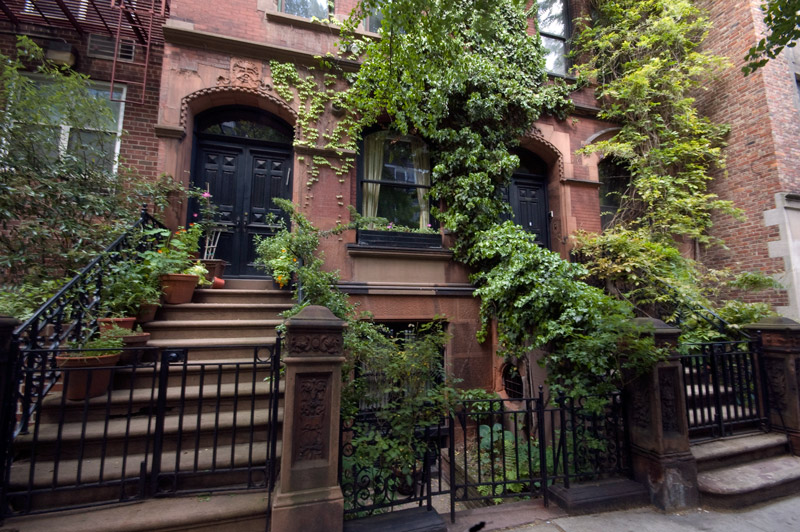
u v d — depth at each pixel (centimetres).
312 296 432
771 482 318
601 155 726
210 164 584
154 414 315
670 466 304
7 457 225
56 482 229
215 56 541
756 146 664
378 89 496
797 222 627
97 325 365
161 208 500
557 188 702
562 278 466
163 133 511
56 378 305
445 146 618
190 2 539
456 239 605
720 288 684
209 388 342
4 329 224
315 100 564
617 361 340
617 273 596
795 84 682
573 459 342
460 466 422
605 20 771
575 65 714
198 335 406
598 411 321
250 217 593
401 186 627
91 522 219
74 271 398
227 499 249
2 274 415
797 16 340
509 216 686
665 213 651
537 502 309
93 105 466
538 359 447
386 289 538
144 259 423
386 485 270
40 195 410
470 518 281
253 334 423
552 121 697
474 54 613
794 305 600
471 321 575
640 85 677
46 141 437
